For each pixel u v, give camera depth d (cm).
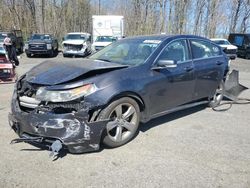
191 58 548
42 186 325
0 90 791
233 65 1877
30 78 412
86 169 361
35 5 3703
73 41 2111
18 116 397
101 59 505
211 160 393
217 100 651
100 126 383
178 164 380
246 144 450
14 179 337
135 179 343
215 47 635
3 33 2075
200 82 568
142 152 410
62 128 366
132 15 4241
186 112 608
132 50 503
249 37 2434
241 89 738
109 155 398
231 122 554
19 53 2377
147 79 448
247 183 340
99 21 2292
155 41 507
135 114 439
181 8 3872
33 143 412
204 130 505
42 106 380
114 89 398
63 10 4009
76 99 373
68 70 412
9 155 391
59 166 366
